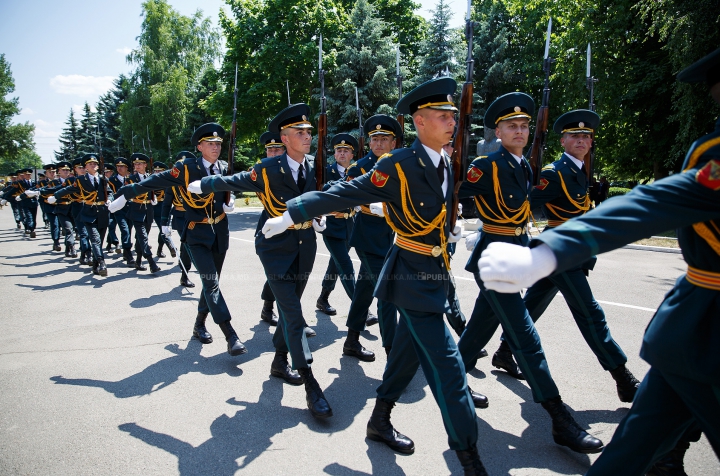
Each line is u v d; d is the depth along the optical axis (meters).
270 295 5.36
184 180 4.71
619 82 14.98
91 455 2.93
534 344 3.02
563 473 2.76
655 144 15.47
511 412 3.47
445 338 2.63
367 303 4.43
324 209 2.70
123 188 4.96
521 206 3.45
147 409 3.51
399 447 2.96
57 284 7.52
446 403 2.50
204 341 4.88
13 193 15.34
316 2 21.19
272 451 2.98
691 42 11.02
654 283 7.14
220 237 4.91
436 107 2.64
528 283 1.43
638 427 1.97
